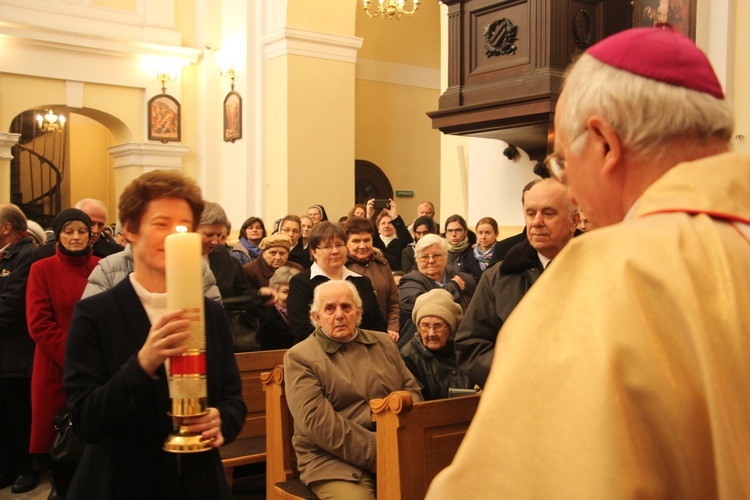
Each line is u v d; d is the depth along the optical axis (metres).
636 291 0.77
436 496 0.80
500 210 7.10
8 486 5.23
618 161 0.94
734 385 0.75
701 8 5.33
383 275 5.45
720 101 0.92
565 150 1.01
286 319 5.18
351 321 3.71
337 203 12.40
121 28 13.00
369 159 13.95
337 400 3.62
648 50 0.92
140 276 2.09
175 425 1.69
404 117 14.44
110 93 13.10
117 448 1.94
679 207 0.85
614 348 0.75
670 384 0.74
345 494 3.43
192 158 13.73
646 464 0.73
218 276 4.83
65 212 4.33
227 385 2.15
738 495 0.70
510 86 5.66
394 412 3.12
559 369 0.77
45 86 12.51
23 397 5.10
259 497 4.71
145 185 2.05
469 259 6.23
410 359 3.95
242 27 12.78
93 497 1.93
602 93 0.93
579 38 5.61
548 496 0.74
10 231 5.45
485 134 6.18
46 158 17.42
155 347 1.64
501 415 0.79
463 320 3.36
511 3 5.73
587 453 0.72
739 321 0.76
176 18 13.57
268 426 3.96
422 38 14.65
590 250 0.83
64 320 4.24
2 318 4.86
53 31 12.30
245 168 12.73
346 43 12.44
